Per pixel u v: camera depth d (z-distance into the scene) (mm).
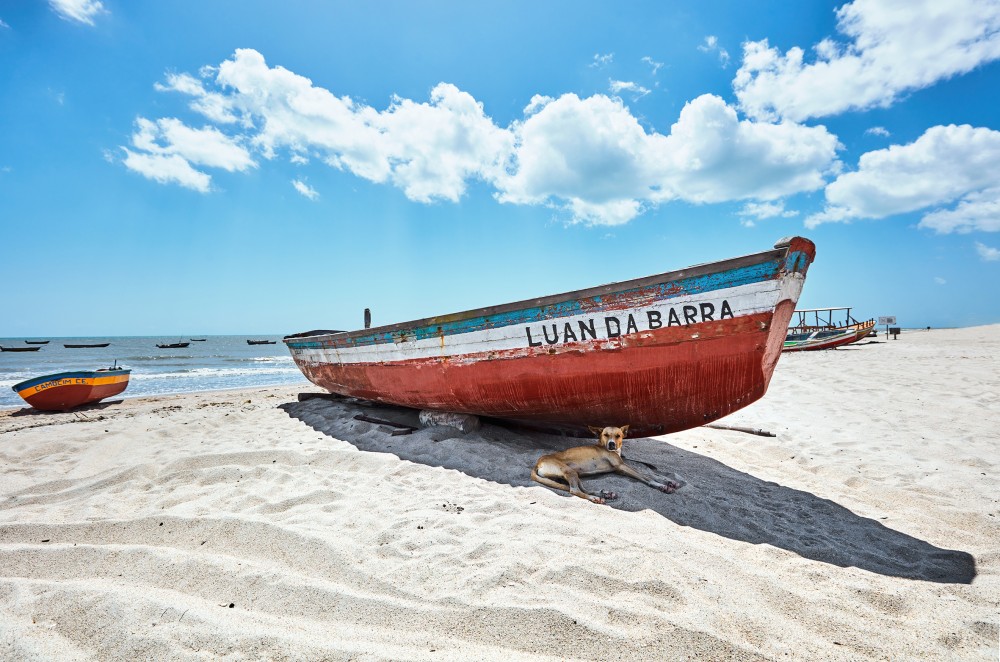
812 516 3641
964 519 3551
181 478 4570
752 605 2363
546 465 4129
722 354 3928
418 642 2154
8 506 3928
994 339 27297
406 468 4680
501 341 4918
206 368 27109
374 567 2781
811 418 7238
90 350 53438
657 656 2010
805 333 27562
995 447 5344
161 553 2955
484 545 2986
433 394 5777
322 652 2062
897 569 2814
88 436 6301
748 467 5008
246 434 6504
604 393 4516
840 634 2166
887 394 8969
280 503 3807
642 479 4164
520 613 2279
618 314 4238
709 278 3844
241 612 2408
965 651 2045
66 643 2184
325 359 7977
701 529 3332
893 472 4613
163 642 2146
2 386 16953
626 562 2736
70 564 2904
